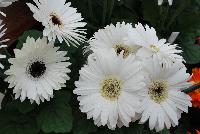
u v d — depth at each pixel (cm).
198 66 85
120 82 55
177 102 57
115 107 55
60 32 58
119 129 59
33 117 59
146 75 54
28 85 54
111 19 80
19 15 86
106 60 54
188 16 82
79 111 60
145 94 55
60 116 57
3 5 57
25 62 54
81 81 55
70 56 62
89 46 61
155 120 55
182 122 79
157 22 83
